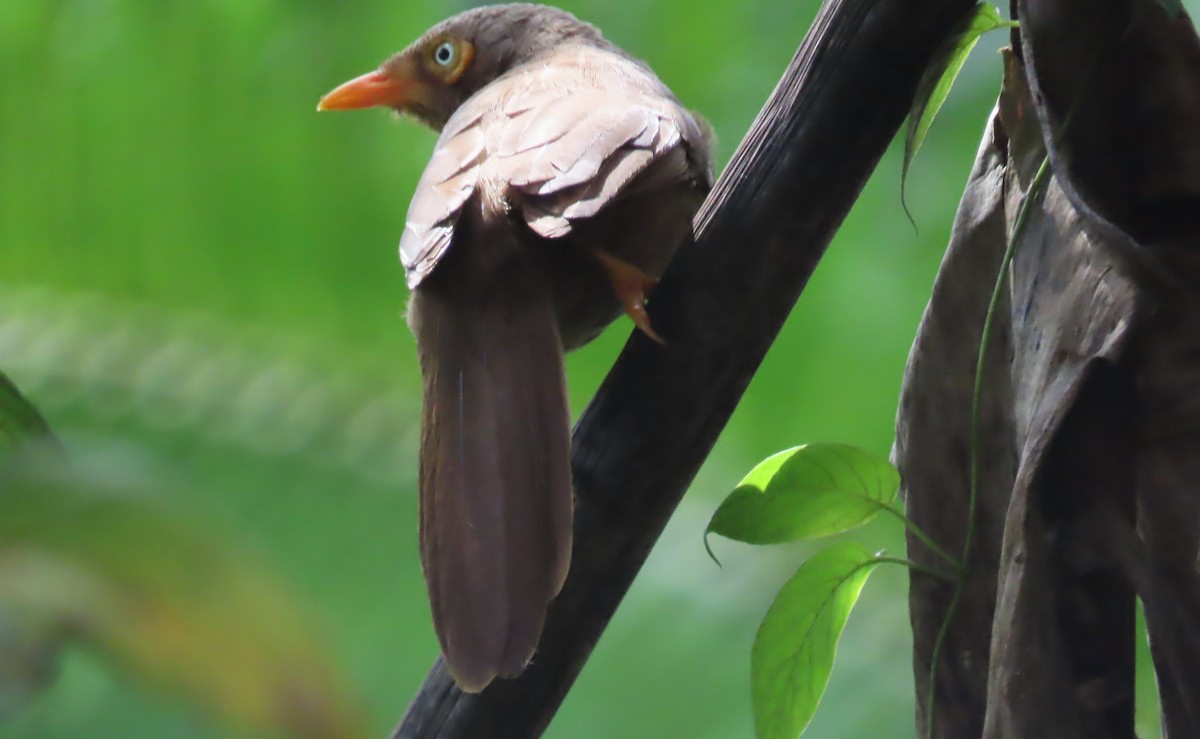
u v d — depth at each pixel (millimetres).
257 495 7762
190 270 8594
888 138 4574
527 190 5004
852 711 7262
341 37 9172
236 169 8750
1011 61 4363
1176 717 3596
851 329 8773
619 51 8547
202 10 8930
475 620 4398
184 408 8125
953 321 4691
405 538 7641
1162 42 3912
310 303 8594
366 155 8898
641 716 7273
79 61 8742
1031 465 3742
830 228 4562
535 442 4871
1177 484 3721
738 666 7328
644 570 7910
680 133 5477
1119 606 3684
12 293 8531
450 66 8594
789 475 4516
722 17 9664
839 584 4633
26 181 8625
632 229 5832
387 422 8156
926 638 4777
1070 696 3611
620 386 4668
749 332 4543
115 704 4418
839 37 4523
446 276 5258
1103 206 3949
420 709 4621
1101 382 3777
